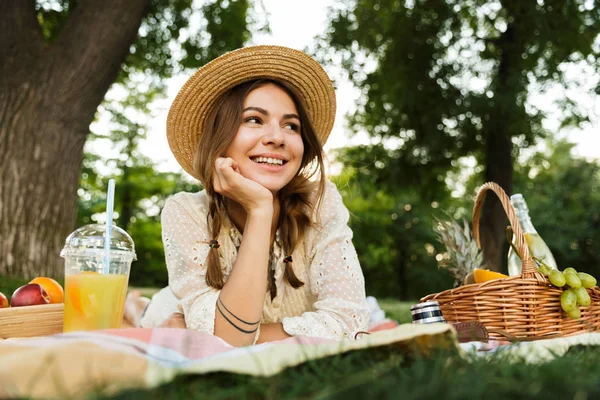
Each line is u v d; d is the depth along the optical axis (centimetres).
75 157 541
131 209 2278
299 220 199
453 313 175
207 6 871
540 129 1105
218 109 195
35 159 513
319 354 84
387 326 261
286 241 197
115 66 548
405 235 2156
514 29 1059
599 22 1008
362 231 2170
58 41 538
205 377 79
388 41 1103
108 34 533
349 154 1168
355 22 1083
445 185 1145
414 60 1067
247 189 172
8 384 72
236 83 199
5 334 152
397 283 2270
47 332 163
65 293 147
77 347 80
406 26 1073
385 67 1083
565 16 1005
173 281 192
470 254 229
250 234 169
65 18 746
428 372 74
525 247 172
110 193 154
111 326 146
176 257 192
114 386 69
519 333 167
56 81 524
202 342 106
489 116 1027
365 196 1215
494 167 1066
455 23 1082
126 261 154
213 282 187
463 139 1066
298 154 191
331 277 191
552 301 172
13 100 516
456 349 89
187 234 194
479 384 66
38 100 519
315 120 223
